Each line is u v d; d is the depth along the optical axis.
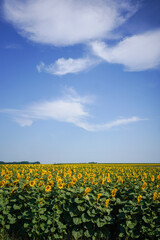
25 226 6.21
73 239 6.26
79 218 6.32
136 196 6.92
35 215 6.30
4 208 6.72
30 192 6.97
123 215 6.44
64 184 7.14
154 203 6.71
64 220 6.59
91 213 6.29
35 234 6.18
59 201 6.66
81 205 6.52
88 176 10.31
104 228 6.35
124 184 8.84
